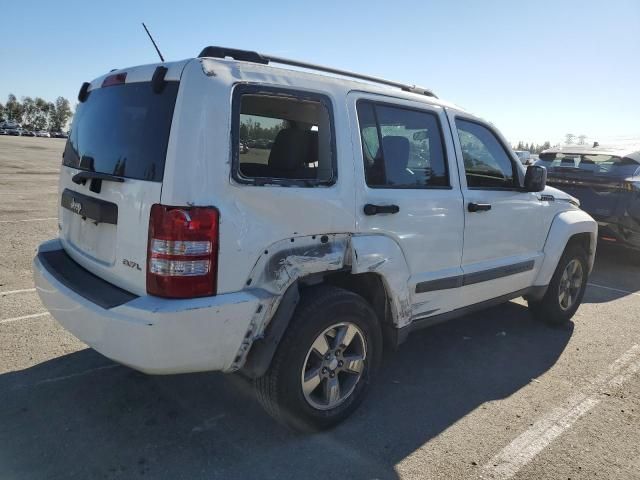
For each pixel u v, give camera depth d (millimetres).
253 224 2570
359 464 2771
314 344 2893
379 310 3410
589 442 3080
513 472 2766
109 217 2719
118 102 2877
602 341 4750
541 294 4809
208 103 2455
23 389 3363
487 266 4070
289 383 2799
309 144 3289
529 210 4449
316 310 2838
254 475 2645
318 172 3012
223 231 2459
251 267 2584
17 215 9945
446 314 3844
